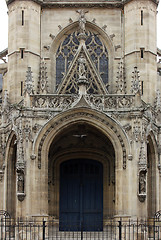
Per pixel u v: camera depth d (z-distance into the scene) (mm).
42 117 34844
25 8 40438
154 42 40625
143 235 32938
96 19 41906
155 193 37594
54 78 41406
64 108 34844
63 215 39594
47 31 41688
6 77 41906
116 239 33375
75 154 40125
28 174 33812
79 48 39875
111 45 41469
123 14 41750
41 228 33531
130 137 34375
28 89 35125
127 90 39812
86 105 34844
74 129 36938
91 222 39344
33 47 40281
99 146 39938
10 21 40969
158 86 42656
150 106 36969
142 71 39531
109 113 34844
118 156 34438
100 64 41781
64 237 34812
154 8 41031
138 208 33281
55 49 41844
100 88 39531
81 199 39781
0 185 38281
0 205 38062
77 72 39781
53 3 41562
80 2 41656
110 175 39312
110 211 38906
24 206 33375
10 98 39594
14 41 40125
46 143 34719
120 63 40219
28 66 39625
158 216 35438
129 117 34656
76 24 41875
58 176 39969
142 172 33594
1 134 38750
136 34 40031
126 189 33844
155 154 37844
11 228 36688
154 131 37531
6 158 38031
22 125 34375
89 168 40469
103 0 41719
